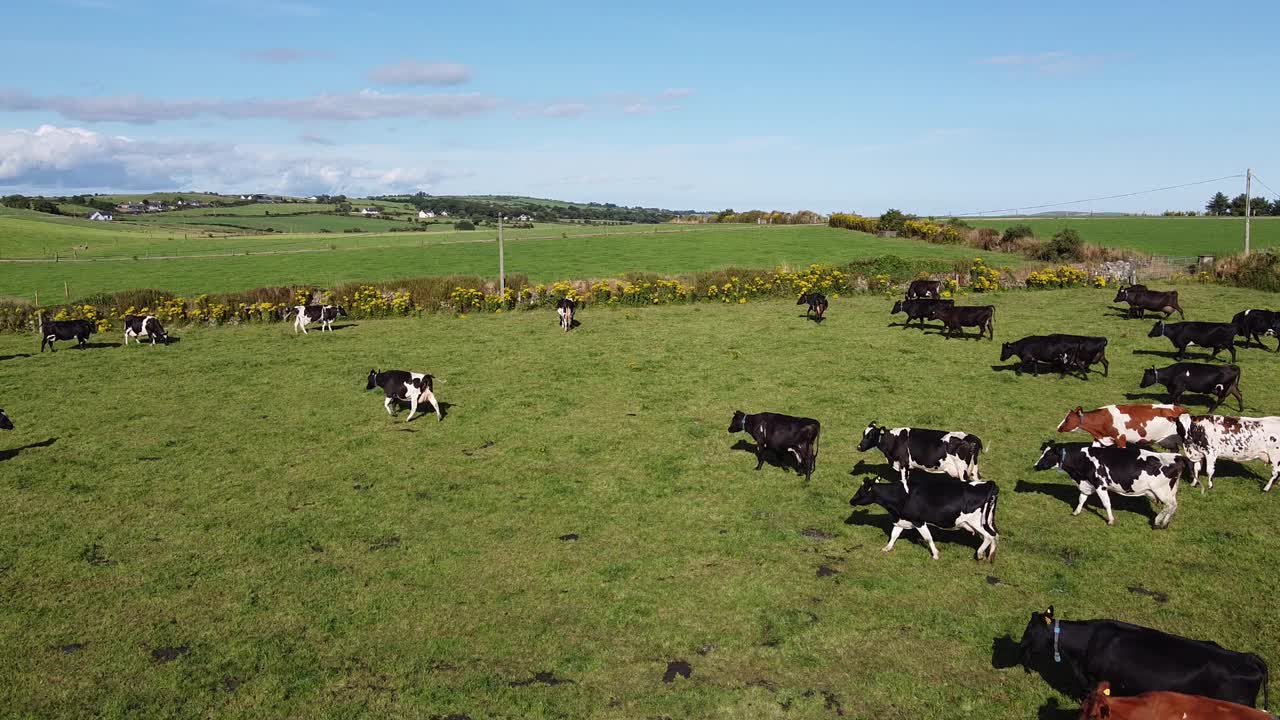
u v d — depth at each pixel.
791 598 11.16
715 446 17.89
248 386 24.27
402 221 185.00
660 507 14.56
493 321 35.47
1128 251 54.78
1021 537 12.89
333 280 54.34
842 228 85.44
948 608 10.79
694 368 25.38
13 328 34.88
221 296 38.12
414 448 18.28
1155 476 12.76
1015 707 8.77
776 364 25.61
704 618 10.73
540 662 9.83
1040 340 23.22
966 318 28.91
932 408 20.28
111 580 12.13
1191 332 24.30
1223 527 13.00
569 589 11.60
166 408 21.88
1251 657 7.92
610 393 22.66
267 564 12.59
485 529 13.78
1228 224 87.81
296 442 18.81
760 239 74.56
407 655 10.02
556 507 14.70
